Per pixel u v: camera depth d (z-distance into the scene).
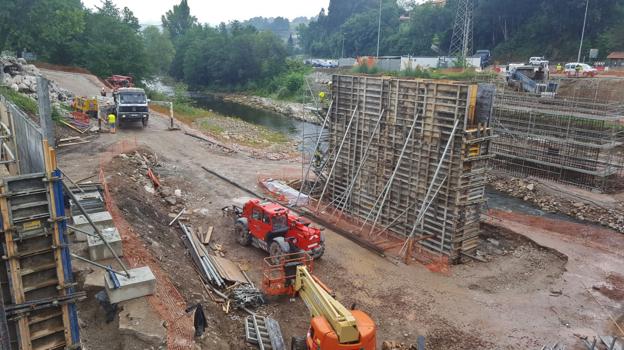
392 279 20.31
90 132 36.75
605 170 33.28
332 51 137.50
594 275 21.64
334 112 27.89
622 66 65.12
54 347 11.06
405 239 24.11
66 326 11.09
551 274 21.58
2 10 53.69
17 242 10.38
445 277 20.70
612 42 70.31
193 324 13.99
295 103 81.88
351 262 21.64
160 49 108.31
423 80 22.58
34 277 10.73
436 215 22.61
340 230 24.69
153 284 13.97
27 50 59.12
